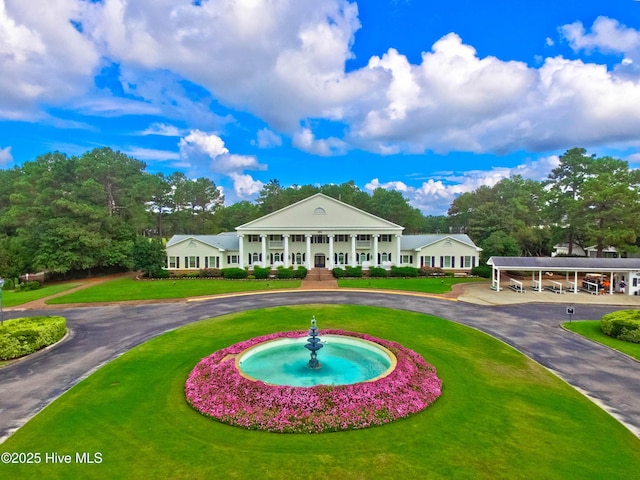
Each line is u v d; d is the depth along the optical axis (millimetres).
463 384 15492
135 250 48281
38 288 44469
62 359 18766
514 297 35781
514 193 71812
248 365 16781
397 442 11055
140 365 17594
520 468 9867
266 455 10414
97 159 67500
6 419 12625
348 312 29000
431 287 41375
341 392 13094
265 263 52594
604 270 37344
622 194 46812
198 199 97562
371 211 86812
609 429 12070
